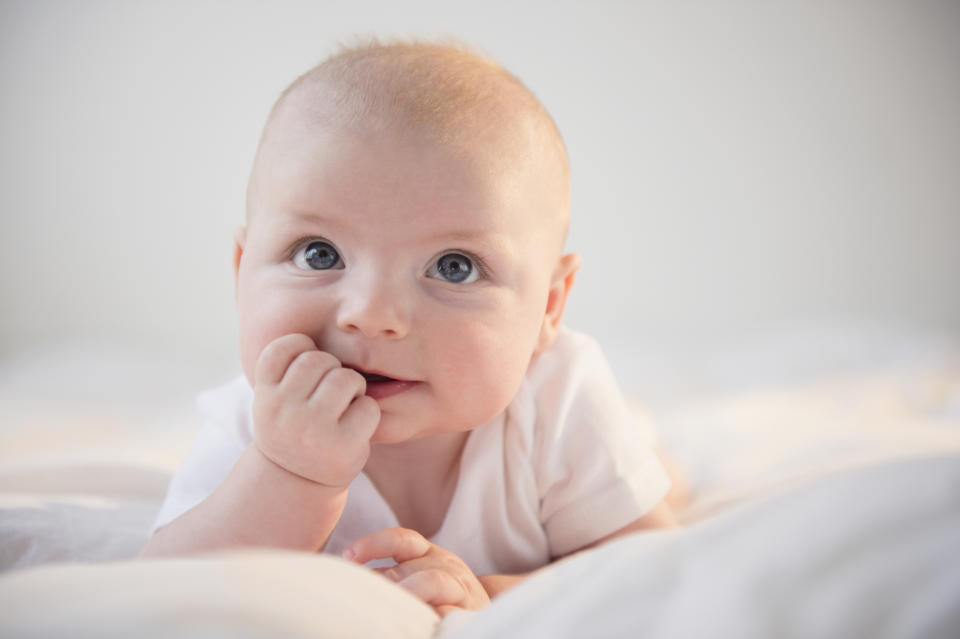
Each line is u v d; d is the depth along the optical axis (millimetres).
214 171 3270
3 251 3215
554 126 844
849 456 1126
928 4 3168
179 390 2324
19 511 809
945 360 2135
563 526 891
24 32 3195
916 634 343
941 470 407
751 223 3270
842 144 3232
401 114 721
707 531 419
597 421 884
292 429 668
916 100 3201
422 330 701
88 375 2391
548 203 796
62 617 344
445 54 833
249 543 675
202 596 360
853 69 3211
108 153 3250
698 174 3271
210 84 3252
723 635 350
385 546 684
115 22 3225
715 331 3289
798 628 350
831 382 2014
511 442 869
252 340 737
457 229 711
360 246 703
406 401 709
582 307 3316
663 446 1303
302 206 711
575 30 3250
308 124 743
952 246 3211
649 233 3291
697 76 3248
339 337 699
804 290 3270
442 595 604
